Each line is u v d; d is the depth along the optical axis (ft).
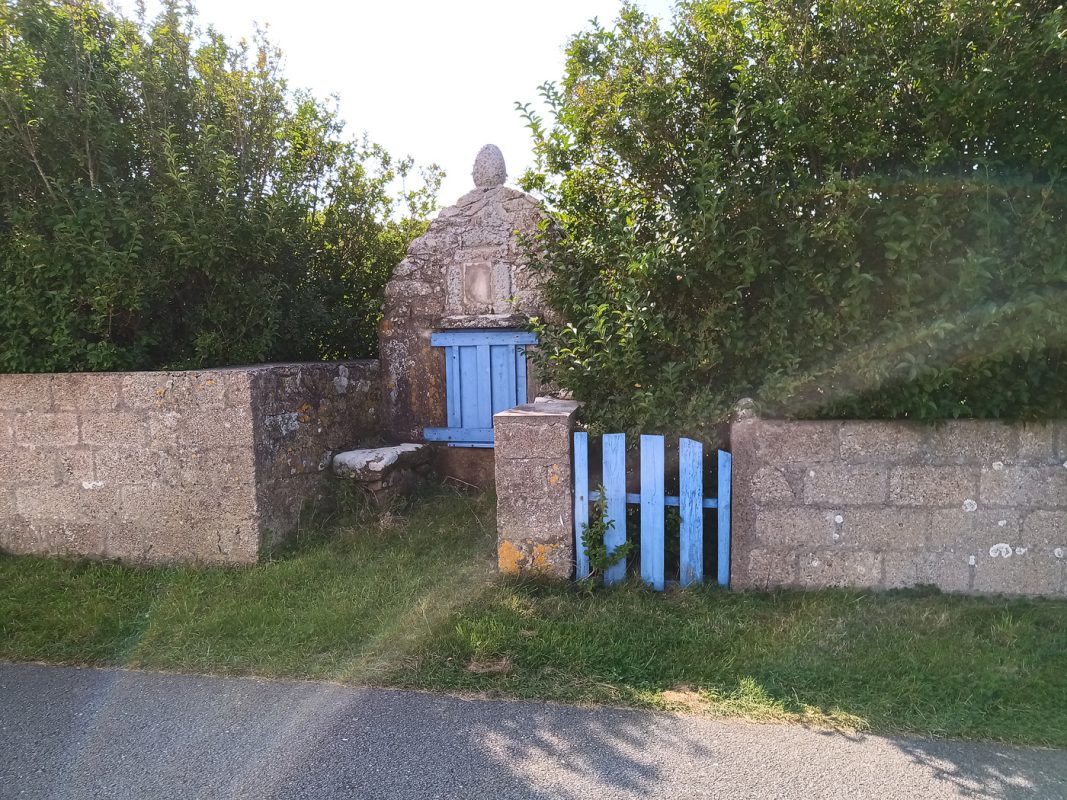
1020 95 11.64
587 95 14.83
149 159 18.08
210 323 18.70
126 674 11.12
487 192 20.66
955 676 10.19
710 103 13.35
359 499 18.28
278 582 14.17
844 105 12.24
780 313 12.79
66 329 16.21
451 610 12.61
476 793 8.20
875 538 12.92
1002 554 12.67
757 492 13.12
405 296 21.26
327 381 18.54
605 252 14.58
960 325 11.71
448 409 21.12
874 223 12.29
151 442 15.66
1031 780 8.27
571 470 13.80
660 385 13.80
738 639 11.48
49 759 8.91
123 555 15.97
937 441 12.65
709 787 8.25
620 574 13.74
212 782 8.44
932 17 12.13
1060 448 12.39
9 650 11.84
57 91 16.55
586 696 10.19
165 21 18.94
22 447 16.19
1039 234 11.57
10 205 16.31
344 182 23.76
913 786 8.21
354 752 9.00
